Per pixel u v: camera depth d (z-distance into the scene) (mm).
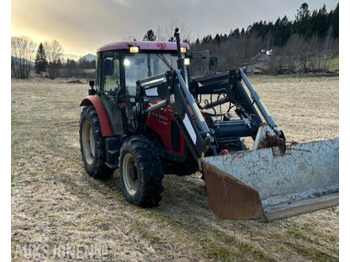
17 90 23750
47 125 10383
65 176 5367
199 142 3578
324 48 40062
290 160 3455
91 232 3568
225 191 2848
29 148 7254
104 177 5223
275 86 23281
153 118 4422
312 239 3475
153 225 3732
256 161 3299
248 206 2715
